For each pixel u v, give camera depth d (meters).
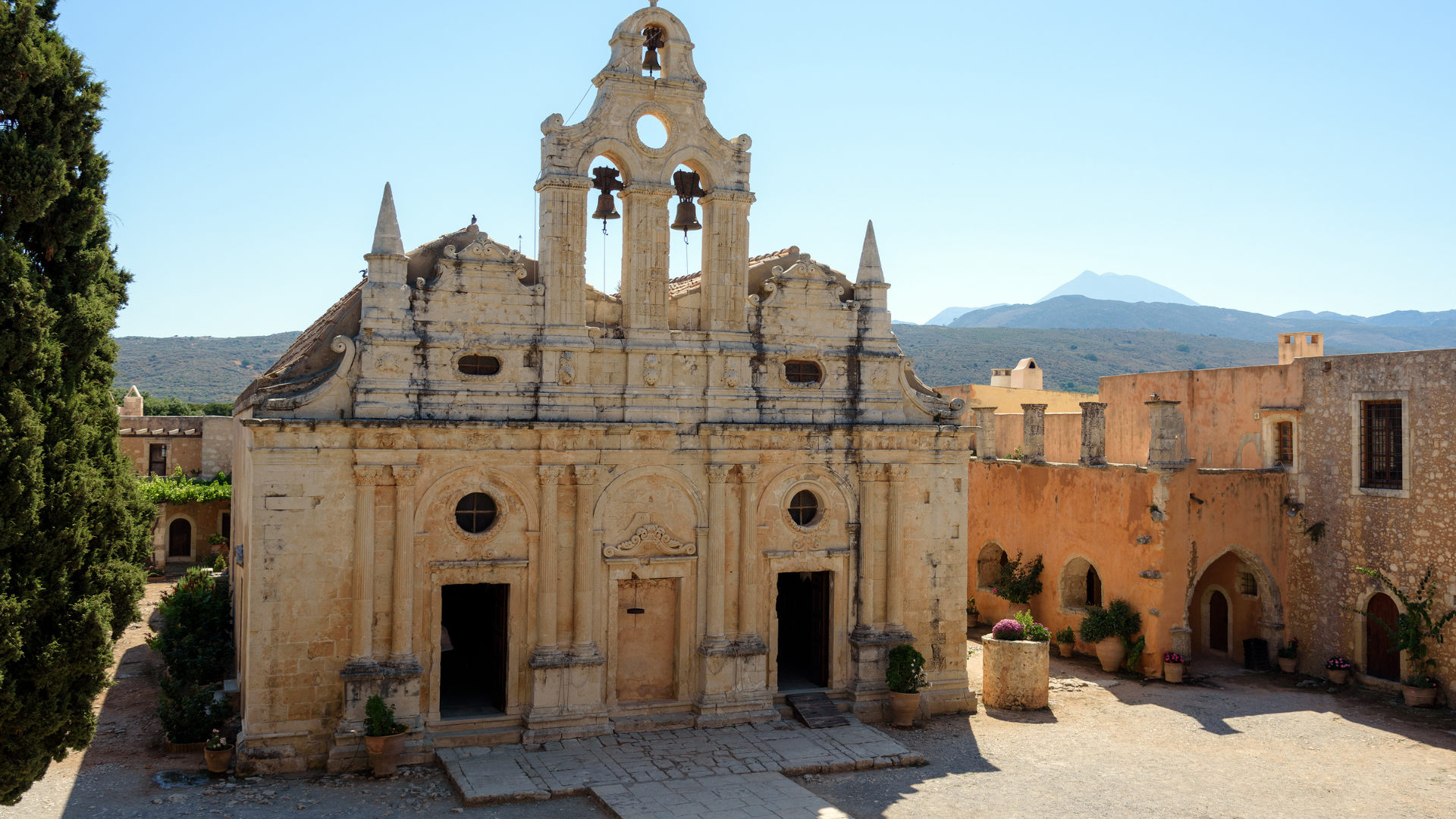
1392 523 28.06
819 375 25.52
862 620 25.33
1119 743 23.92
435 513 21.97
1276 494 31.19
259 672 20.62
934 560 26.09
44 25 17.62
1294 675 30.42
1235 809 19.88
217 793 19.53
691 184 24.47
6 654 16.06
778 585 28.25
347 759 20.81
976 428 26.36
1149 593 29.77
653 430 23.38
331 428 21.02
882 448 25.44
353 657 21.06
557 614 22.80
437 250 22.70
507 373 22.61
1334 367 29.83
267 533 20.66
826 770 21.41
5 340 16.05
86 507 17.34
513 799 19.33
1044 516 34.28
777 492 24.80
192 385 159.38
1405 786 21.27
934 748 23.34
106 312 18.38
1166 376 35.62
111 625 18.05
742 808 18.89
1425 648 27.17
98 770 20.84
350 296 25.08
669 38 24.09
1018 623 27.38
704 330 24.41
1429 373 27.19
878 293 26.03
